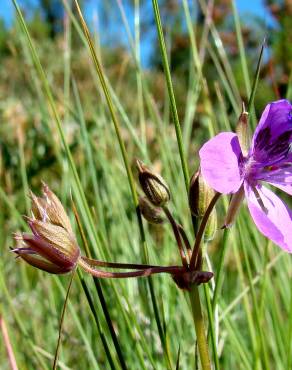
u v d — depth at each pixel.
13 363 0.16
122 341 0.21
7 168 0.32
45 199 0.15
